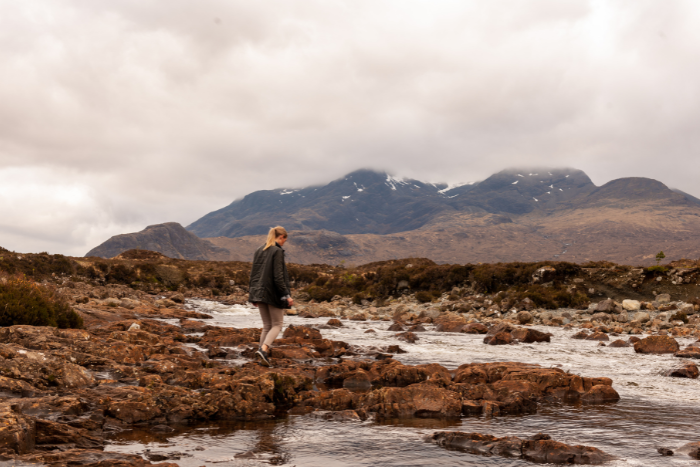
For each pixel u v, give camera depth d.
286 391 6.34
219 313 27.89
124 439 4.23
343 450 4.09
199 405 5.30
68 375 5.88
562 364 9.87
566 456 3.84
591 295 27.73
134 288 39.94
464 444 4.24
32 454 3.31
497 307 27.00
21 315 9.91
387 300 34.84
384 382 7.64
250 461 3.70
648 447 4.28
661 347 11.81
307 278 49.53
